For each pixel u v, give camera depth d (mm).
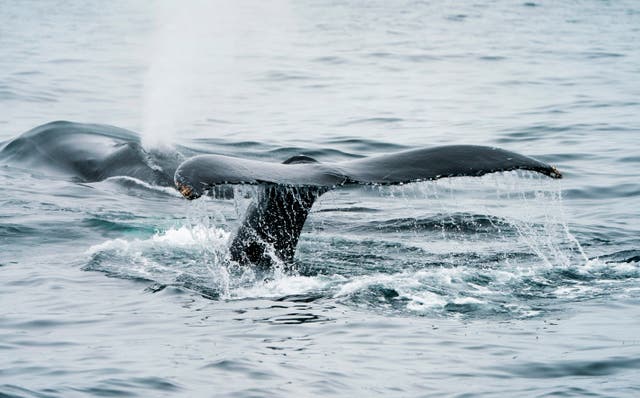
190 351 26625
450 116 77250
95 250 38312
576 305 31297
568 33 140750
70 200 48156
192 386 24203
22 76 93125
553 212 48969
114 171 53312
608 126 71750
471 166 30859
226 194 50500
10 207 46062
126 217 45188
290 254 33969
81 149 56188
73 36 129625
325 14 170625
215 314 29922
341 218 46812
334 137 68688
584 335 28312
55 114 76312
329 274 34469
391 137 68938
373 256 38062
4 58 105125
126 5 179750
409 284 33031
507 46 124562
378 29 146125
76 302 31391
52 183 51938
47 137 58219
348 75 100438
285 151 63844
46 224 43125
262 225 33906
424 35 138000
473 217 47250
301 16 166500
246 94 88750
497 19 163875
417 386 24500
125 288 32969
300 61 110312
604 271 35438
